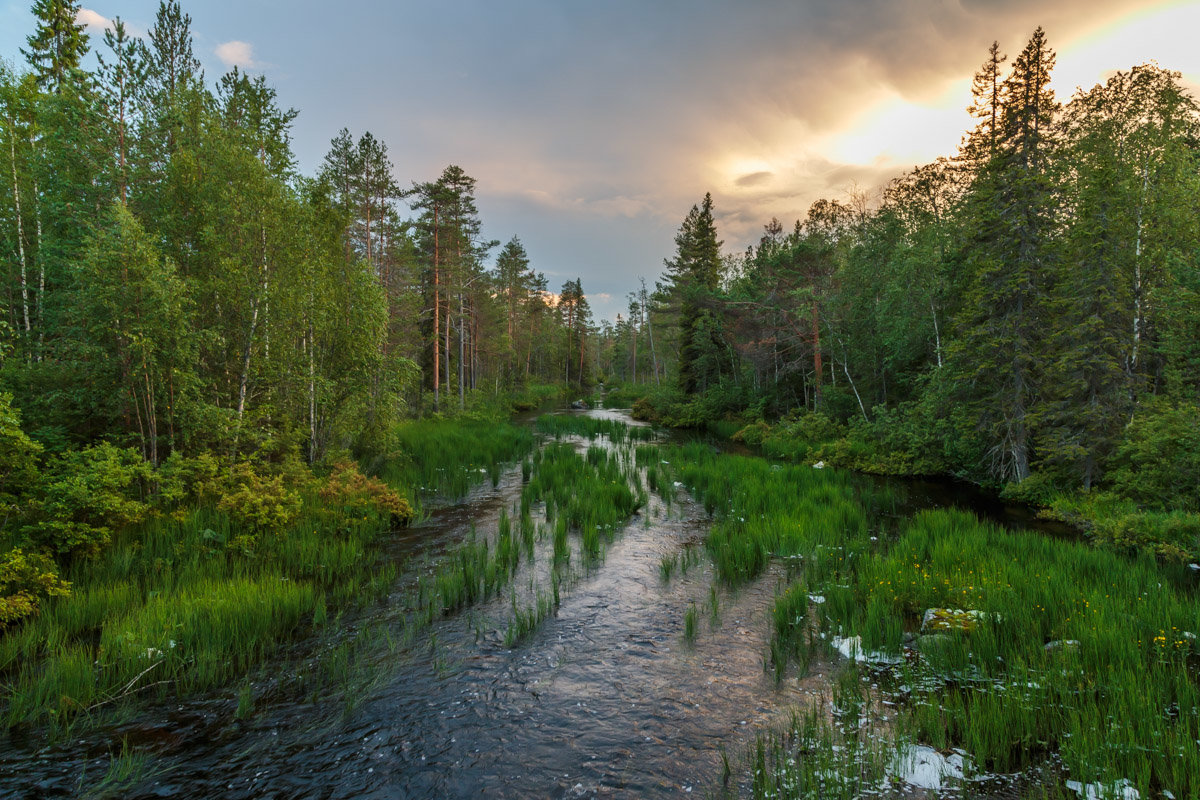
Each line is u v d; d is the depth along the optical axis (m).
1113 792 3.96
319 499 12.53
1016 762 4.55
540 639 7.14
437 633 7.30
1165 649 6.11
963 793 4.14
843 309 28.88
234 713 5.43
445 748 4.92
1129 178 17.11
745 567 9.56
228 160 13.82
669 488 16.22
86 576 8.38
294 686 5.96
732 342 39.47
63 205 15.98
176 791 4.30
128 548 9.20
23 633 6.73
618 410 54.28
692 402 40.91
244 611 7.26
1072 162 18.42
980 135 21.59
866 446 22.42
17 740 4.91
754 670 6.35
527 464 19.03
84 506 8.91
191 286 13.17
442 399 38.91
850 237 35.09
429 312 35.69
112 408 11.36
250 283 14.04
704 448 23.56
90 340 11.24
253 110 17.91
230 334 14.35
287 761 4.72
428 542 11.42
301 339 16.52
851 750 4.66
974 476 18.86
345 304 17.38
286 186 15.12
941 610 7.34
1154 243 16.47
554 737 5.10
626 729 5.22
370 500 12.72
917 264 22.55
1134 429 14.01
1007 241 17.00
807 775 4.32
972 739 4.74
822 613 7.71
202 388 13.61
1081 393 15.53
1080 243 15.98
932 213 25.72
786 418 30.75
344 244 18.98
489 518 13.33
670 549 11.11
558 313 83.69
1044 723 4.96
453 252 36.53
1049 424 16.56
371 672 6.27
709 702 5.69
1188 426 12.14
